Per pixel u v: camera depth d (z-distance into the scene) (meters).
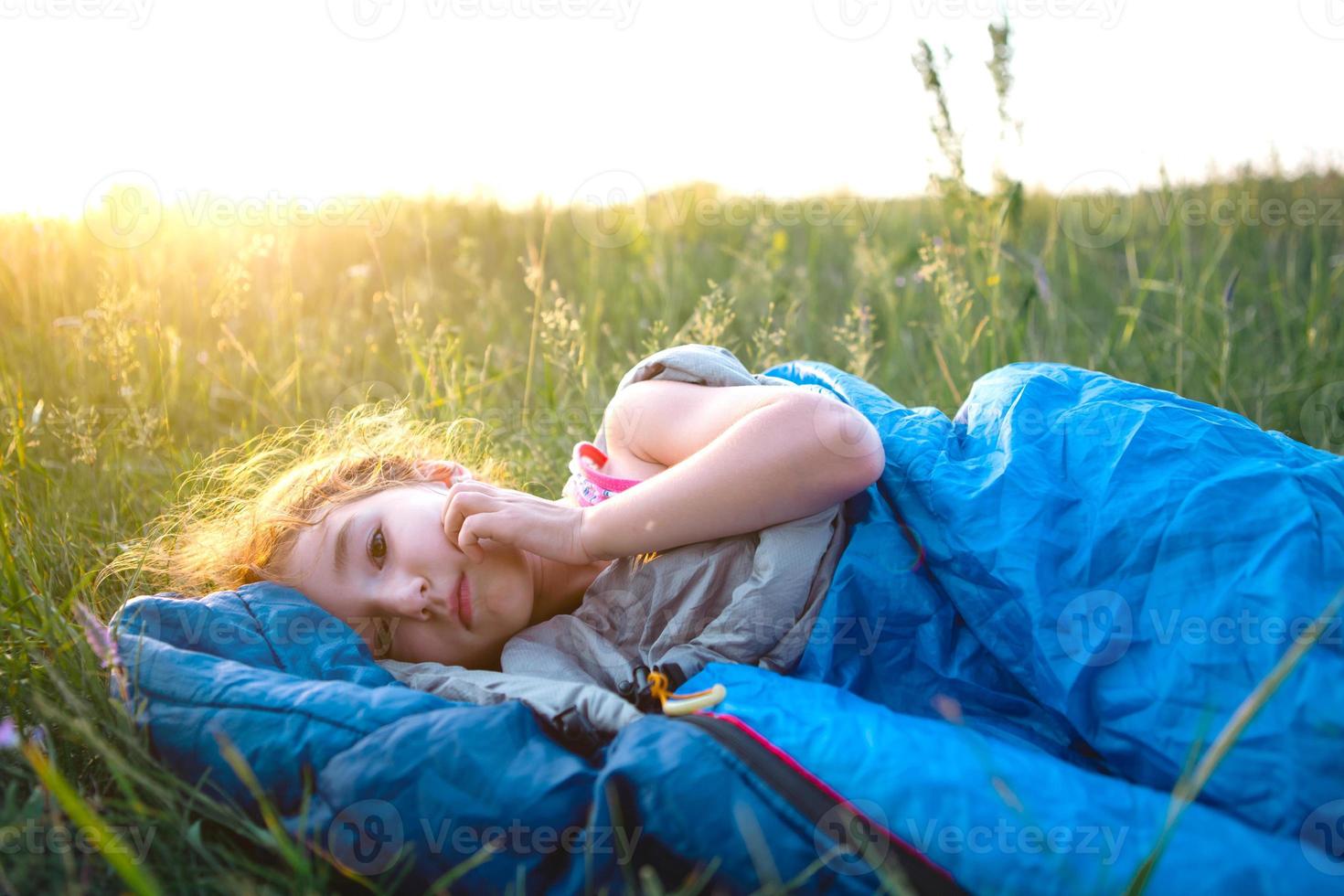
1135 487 1.27
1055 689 1.20
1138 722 1.16
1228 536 1.19
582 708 1.23
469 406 2.57
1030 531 1.27
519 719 1.17
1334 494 1.24
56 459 2.30
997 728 1.27
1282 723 1.06
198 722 1.21
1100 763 1.24
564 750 1.16
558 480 2.38
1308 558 1.15
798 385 1.73
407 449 1.82
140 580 1.85
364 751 1.13
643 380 1.59
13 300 2.70
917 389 2.75
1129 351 2.87
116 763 1.10
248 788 1.16
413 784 1.10
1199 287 2.86
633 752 1.08
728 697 1.21
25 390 2.37
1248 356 2.86
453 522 1.42
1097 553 1.25
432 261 3.91
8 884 1.04
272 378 2.73
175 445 2.38
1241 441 1.33
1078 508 1.30
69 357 2.54
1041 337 2.83
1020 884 0.95
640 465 1.54
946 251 2.82
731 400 1.45
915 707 1.33
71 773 1.30
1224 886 0.92
